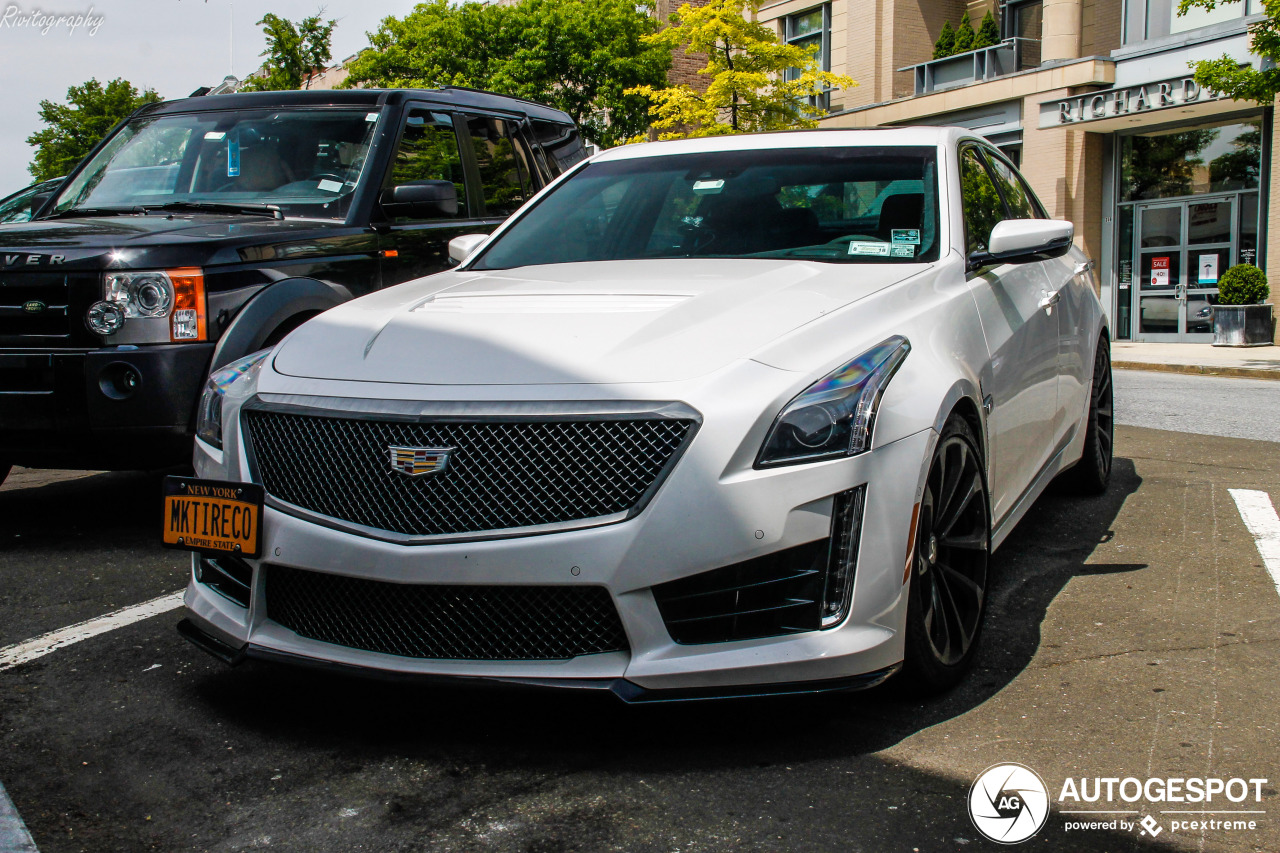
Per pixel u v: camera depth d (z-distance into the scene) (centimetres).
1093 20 1994
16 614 366
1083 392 468
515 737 263
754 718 270
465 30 2688
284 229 473
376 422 257
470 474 247
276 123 563
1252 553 411
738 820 221
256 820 224
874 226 356
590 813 225
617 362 254
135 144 574
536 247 391
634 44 2666
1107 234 1906
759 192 381
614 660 243
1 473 528
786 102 2197
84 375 409
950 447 280
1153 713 268
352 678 255
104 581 403
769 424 243
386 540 251
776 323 270
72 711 283
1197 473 569
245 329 430
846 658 244
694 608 243
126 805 232
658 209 388
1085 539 439
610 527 239
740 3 2128
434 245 551
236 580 282
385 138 550
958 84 2156
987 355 319
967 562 300
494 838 216
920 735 258
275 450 273
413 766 248
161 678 306
